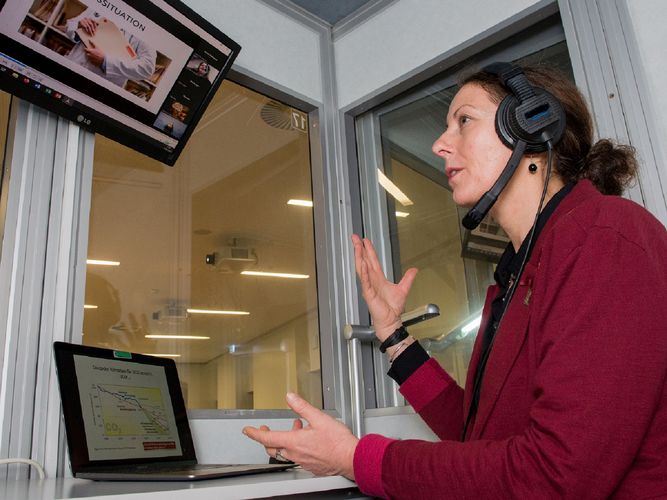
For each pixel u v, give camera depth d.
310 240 1.92
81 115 1.28
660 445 0.64
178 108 1.44
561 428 0.61
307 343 1.82
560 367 0.64
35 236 1.20
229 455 1.40
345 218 1.94
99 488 0.73
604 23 1.39
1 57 1.12
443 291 1.71
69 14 1.16
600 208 0.73
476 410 0.92
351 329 1.57
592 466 0.59
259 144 1.96
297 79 1.97
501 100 0.95
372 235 1.95
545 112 0.90
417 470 0.69
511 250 0.97
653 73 1.30
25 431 1.08
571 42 1.44
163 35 1.32
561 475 0.60
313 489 0.73
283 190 1.97
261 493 0.68
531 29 1.64
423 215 1.83
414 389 1.12
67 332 1.19
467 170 0.96
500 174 0.91
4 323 1.12
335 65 2.09
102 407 1.08
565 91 0.96
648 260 0.66
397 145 1.97
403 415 1.62
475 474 0.65
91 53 1.23
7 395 1.08
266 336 1.79
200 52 1.41
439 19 1.82
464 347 1.61
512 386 0.77
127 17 1.25
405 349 1.16
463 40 1.73
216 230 1.86
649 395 0.61
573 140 0.93
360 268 1.24
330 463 0.77
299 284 1.89
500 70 0.96
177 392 1.28
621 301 0.64
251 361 1.72
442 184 1.80
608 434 0.59
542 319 0.72
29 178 1.22
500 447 0.67
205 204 1.85
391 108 1.99
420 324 1.73
